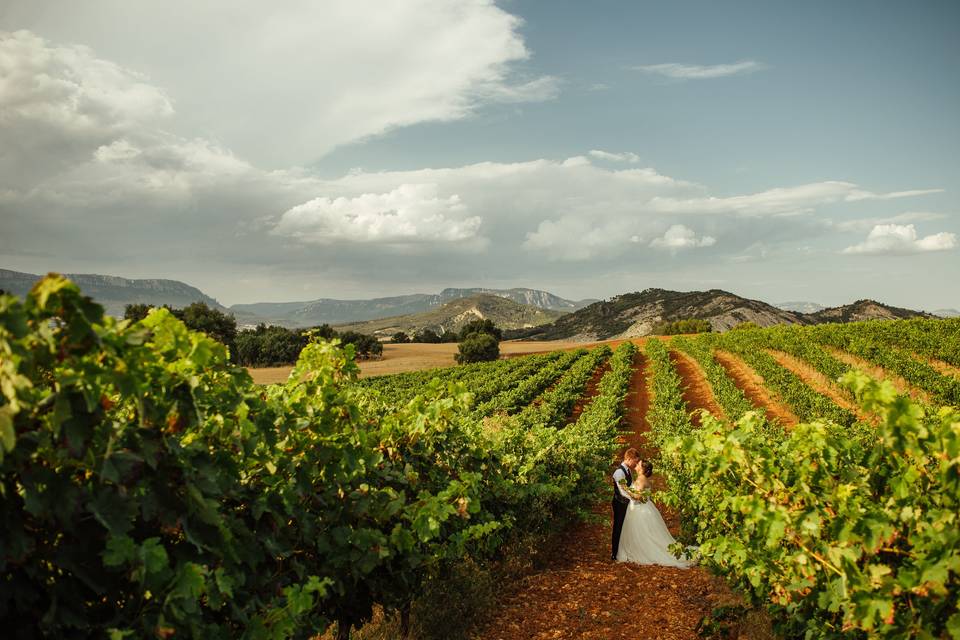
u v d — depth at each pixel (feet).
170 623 7.96
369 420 17.67
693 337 194.08
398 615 17.61
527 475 25.98
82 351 7.22
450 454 19.70
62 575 7.86
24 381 6.63
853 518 11.31
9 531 6.97
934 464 11.50
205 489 8.93
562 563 26.25
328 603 13.69
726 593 20.34
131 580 8.16
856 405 73.36
